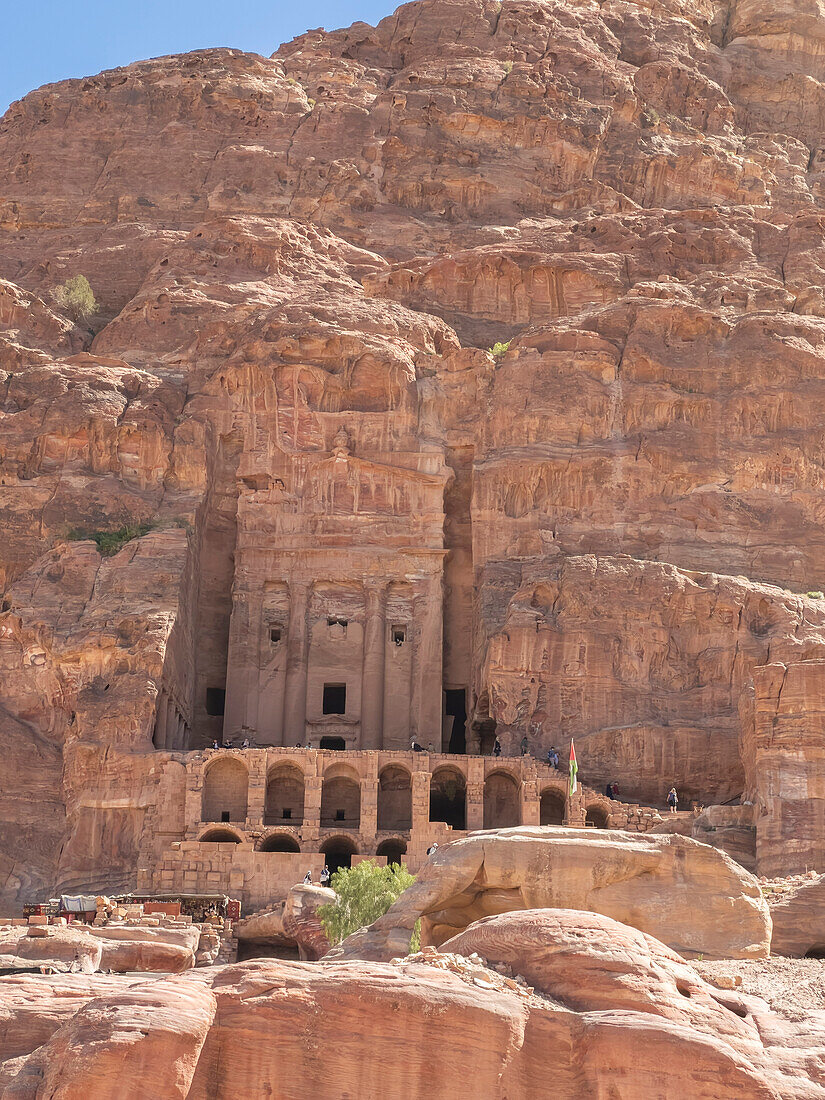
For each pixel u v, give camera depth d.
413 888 66.94
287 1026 44.91
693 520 139.25
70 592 129.75
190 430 143.88
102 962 72.19
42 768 121.06
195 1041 43.12
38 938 72.31
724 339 148.75
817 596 134.00
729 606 126.62
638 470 140.88
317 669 139.62
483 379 149.50
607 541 138.62
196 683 140.50
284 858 108.19
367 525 143.25
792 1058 46.16
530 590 131.25
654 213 181.50
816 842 95.50
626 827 111.81
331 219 197.25
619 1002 47.75
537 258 173.62
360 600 141.88
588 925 51.06
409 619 141.12
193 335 163.62
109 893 112.69
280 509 143.62
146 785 114.94
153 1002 43.81
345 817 117.81
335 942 84.19
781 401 144.00
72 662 123.56
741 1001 50.06
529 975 49.91
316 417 146.50
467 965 48.91
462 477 147.25
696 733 122.06
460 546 146.12
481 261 173.38
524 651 127.06
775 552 138.38
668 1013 47.25
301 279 176.38
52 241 197.12
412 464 144.88
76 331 175.38
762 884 87.69
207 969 48.09
